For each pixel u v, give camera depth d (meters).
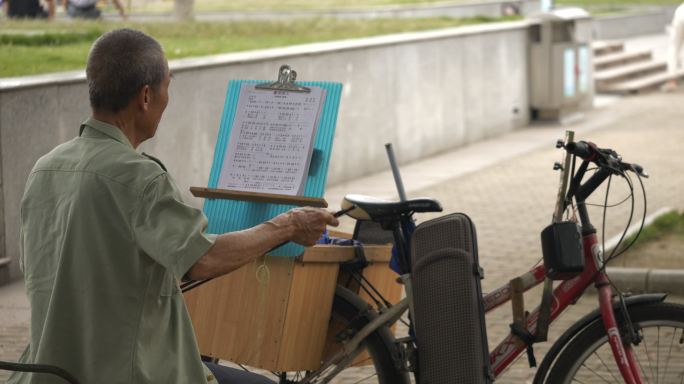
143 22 21.28
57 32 16.41
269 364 4.96
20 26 18.12
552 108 20.05
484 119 18.58
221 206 5.00
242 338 5.01
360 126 14.90
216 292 5.07
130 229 3.44
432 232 4.76
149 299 3.50
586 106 22.17
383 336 4.94
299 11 30.66
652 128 19.14
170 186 3.47
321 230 3.85
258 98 5.03
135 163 3.48
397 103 15.86
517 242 10.62
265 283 4.94
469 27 18.56
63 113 9.98
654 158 15.62
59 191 3.54
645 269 8.51
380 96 15.39
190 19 24.05
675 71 26.14
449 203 12.83
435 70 16.94
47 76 10.06
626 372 4.61
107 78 3.55
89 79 3.59
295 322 4.96
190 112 11.81
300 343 4.98
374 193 13.65
